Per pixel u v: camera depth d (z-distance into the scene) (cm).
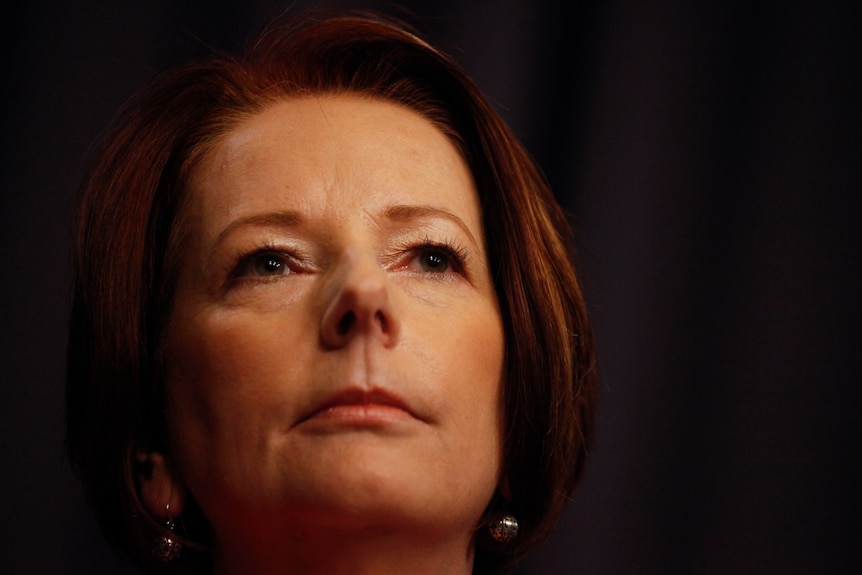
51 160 315
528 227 234
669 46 335
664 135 333
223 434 197
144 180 230
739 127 333
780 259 328
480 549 241
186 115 234
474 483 204
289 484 189
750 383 325
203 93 238
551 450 227
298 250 206
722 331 327
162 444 221
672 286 328
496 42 331
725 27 334
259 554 202
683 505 320
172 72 252
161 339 218
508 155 238
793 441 321
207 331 203
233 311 203
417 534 197
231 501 196
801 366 324
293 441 191
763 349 326
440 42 327
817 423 321
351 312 192
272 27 264
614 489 320
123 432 221
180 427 208
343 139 220
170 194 228
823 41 333
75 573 308
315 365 193
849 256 327
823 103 332
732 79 334
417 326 202
